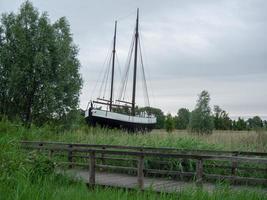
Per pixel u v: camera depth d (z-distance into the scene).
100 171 16.27
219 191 8.08
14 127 12.33
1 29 37.31
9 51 36.41
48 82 35.59
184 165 15.17
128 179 13.82
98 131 23.22
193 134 21.59
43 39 36.44
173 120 62.56
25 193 6.80
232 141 19.92
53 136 21.80
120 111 47.69
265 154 14.98
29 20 36.91
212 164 15.40
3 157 8.70
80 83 37.66
